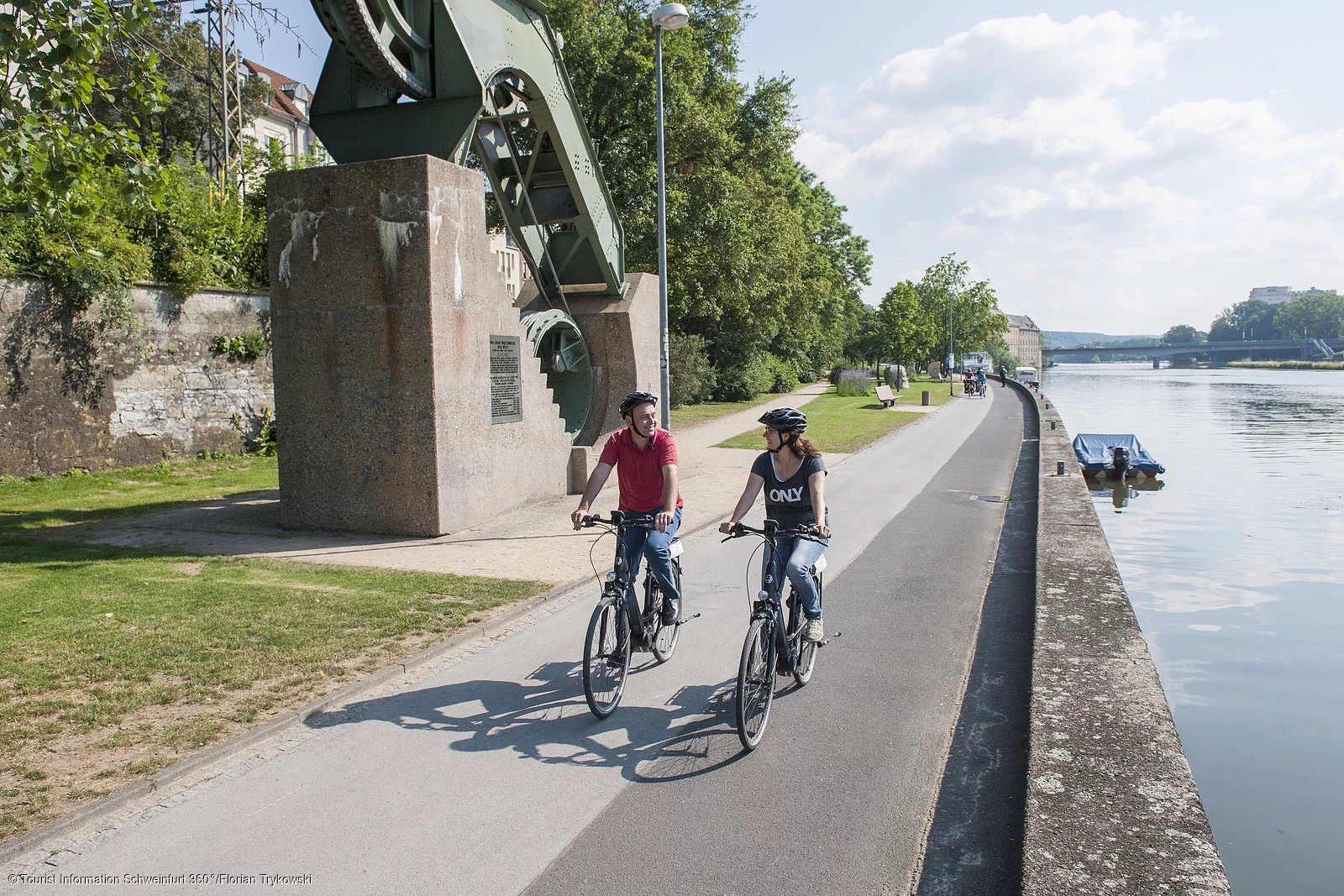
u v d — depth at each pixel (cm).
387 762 442
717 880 341
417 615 686
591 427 1659
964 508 1275
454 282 1019
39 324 1441
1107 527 1552
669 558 541
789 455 509
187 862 350
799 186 4575
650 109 2889
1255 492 1995
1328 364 17450
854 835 377
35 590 743
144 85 739
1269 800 494
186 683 532
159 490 1388
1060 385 11044
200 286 1716
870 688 555
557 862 352
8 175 675
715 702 529
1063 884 298
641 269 3041
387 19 995
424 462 998
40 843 359
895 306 6575
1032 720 440
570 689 548
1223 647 824
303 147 5422
